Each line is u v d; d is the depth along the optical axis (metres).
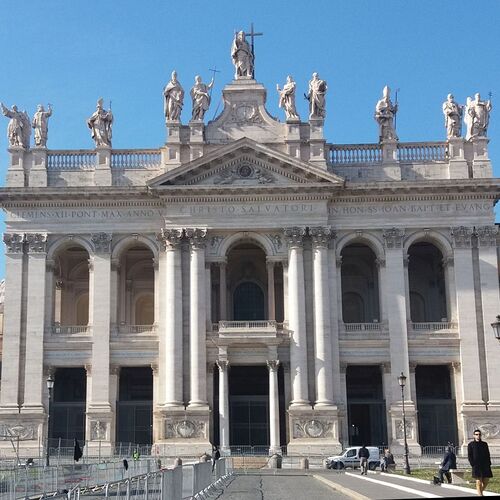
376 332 73.69
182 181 74.31
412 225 75.00
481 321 73.50
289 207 74.38
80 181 76.31
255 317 80.69
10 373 73.06
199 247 73.81
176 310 72.88
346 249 81.94
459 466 66.88
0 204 75.44
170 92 76.69
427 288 81.50
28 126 77.31
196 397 71.31
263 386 76.50
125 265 80.62
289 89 76.38
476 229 74.75
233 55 78.50
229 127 76.75
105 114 77.31
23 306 74.06
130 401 74.25
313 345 72.62
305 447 70.00
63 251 77.56
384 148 76.56
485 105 76.94
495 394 72.12
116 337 73.94
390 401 72.44
